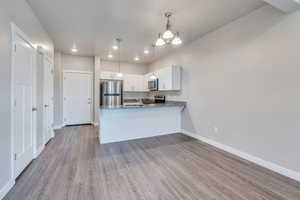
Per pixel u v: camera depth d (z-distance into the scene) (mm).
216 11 2564
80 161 2594
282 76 2199
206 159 2707
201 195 1751
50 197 1684
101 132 3545
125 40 3922
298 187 1900
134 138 3908
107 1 2277
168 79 4500
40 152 2939
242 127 2777
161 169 2346
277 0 1824
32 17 2520
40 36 2955
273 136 2316
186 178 2102
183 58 4398
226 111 3090
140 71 6840
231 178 2105
